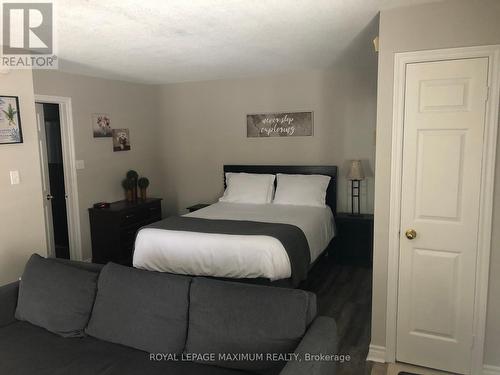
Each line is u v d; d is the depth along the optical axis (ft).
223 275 10.81
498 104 7.36
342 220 15.11
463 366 8.23
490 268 7.80
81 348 6.73
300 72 16.29
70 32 9.11
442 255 8.13
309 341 5.64
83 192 15.44
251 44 10.81
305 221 12.91
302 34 9.80
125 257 15.70
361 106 15.44
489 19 7.25
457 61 7.54
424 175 8.05
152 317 6.61
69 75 14.65
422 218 8.19
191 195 19.51
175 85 19.04
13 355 6.52
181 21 8.45
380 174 8.37
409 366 8.63
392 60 7.97
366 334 9.91
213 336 6.16
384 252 8.55
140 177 18.62
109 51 11.20
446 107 7.72
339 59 13.44
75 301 7.27
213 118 18.45
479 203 7.72
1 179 10.06
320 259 14.80
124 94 17.51
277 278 10.39
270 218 13.30
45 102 13.84
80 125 15.19
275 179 16.78
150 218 17.20
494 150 7.48
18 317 7.89
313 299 6.29
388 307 8.63
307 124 16.49
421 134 7.98
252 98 17.44
